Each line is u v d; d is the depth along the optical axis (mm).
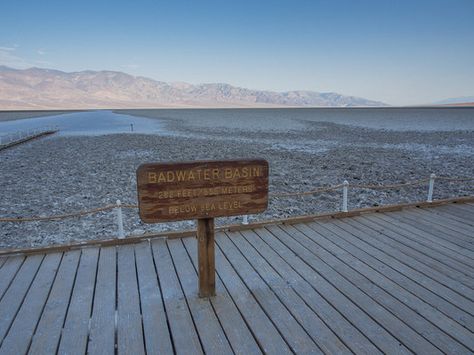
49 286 4207
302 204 10570
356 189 12688
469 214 6918
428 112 123250
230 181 3818
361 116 94500
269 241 5574
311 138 35156
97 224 8836
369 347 3150
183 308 3760
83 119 84438
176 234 5625
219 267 4711
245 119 81875
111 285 4238
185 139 34156
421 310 3697
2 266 4719
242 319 3578
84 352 3109
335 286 4203
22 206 10477
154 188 3623
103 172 16234
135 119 83500
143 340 3285
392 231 6016
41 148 27016
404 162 19484
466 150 24906
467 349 3121
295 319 3576
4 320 3561
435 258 4965
